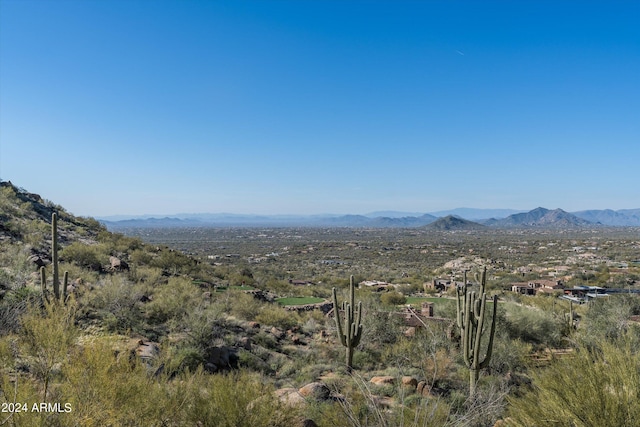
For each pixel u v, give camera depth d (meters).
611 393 5.26
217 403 6.82
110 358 5.98
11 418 4.86
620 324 23.31
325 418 8.01
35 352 6.22
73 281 20.20
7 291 15.19
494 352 17.22
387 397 11.52
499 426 6.64
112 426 5.62
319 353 20.41
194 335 15.95
